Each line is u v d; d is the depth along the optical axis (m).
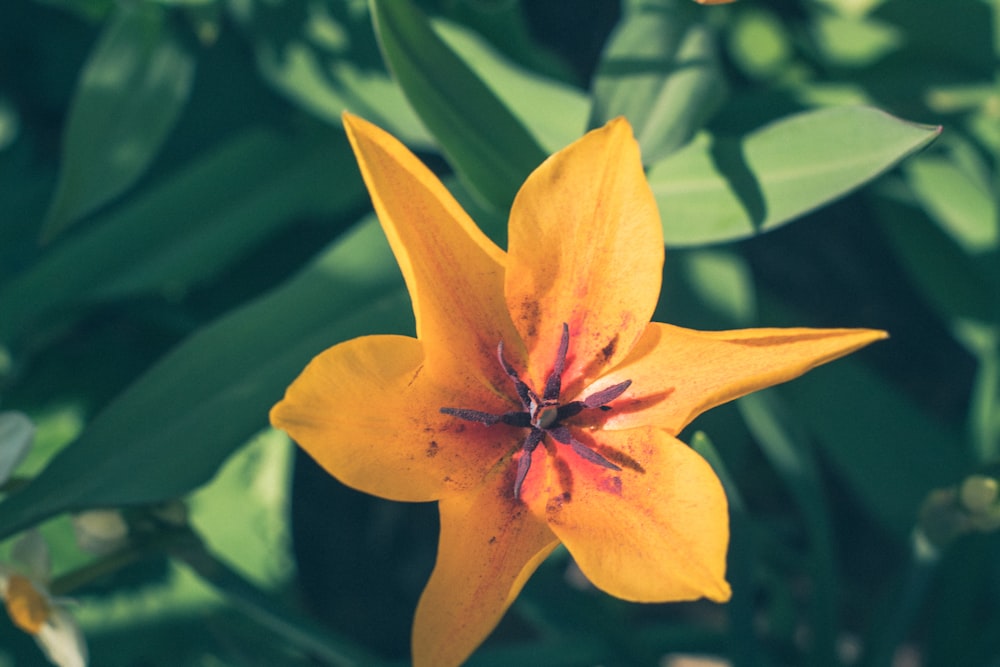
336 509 0.56
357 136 0.33
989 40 0.49
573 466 0.35
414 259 0.34
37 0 0.50
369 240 0.40
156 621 0.48
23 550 0.38
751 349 0.34
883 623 0.44
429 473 0.34
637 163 0.33
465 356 0.35
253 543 0.49
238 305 0.51
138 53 0.44
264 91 0.49
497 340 0.36
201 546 0.39
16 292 0.46
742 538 0.39
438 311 0.34
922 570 0.41
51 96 0.50
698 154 0.40
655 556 0.33
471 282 0.35
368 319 0.40
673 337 0.35
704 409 0.33
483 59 0.43
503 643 0.55
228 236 0.47
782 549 0.47
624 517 0.34
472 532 0.34
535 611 0.43
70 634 0.39
